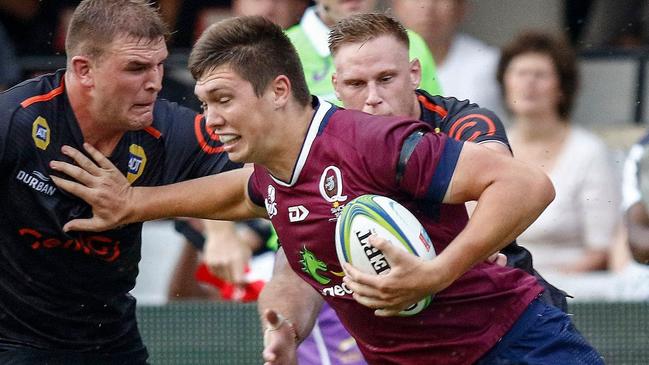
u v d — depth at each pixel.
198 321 25.45
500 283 15.80
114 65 16.47
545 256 27.36
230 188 17.14
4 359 18.48
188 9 32.56
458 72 28.62
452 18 28.55
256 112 15.11
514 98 27.95
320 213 15.26
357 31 17.11
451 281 14.58
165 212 17.34
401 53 17.11
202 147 17.94
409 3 28.42
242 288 25.12
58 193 17.36
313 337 21.95
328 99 22.84
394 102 17.03
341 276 15.59
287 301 17.12
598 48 32.91
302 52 23.12
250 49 15.08
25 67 30.80
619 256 27.22
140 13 16.56
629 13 33.88
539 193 14.57
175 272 28.48
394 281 14.41
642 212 24.77
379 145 14.84
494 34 32.38
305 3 27.97
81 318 18.67
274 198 15.73
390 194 15.01
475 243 14.47
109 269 18.25
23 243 17.75
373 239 14.34
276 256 18.03
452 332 15.73
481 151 14.70
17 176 17.22
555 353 15.87
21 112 17.05
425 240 14.91
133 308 19.55
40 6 32.09
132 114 16.88
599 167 27.61
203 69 15.20
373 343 16.23
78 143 17.22
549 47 27.97
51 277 18.05
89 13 16.56
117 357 19.44
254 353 25.36
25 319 18.47
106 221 17.23
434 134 14.95
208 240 25.05
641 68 32.09
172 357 25.42
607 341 25.14
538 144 27.86
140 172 17.70
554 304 17.89
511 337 15.83
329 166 15.12
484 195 14.56
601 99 32.28
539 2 33.72
